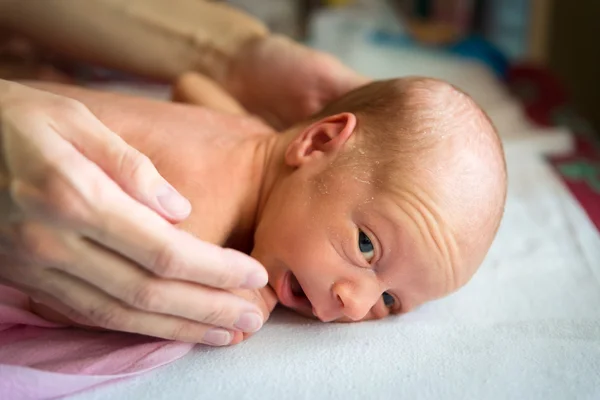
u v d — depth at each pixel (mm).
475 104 896
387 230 762
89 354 697
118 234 571
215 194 811
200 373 698
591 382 726
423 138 812
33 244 569
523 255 995
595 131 1807
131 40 1220
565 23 2023
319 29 1906
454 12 2254
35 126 564
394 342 777
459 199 787
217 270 627
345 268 766
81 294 618
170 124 863
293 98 1206
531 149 1362
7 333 729
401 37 1935
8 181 553
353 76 1172
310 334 786
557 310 872
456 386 708
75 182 553
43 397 642
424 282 787
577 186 1260
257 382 691
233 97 1245
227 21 1250
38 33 1209
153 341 720
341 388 692
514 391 706
